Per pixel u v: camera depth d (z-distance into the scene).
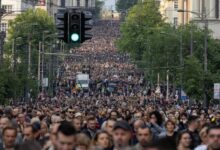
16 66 137.75
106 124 34.50
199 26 157.12
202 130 32.38
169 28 159.12
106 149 30.98
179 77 124.81
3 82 111.31
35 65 182.12
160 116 41.91
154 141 21.86
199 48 138.25
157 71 158.00
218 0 180.75
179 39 148.00
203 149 29.39
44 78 184.88
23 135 35.03
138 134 30.97
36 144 22.30
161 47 152.62
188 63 114.88
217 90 103.12
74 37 50.03
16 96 122.50
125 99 147.88
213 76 113.44
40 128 35.91
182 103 116.56
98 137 31.06
